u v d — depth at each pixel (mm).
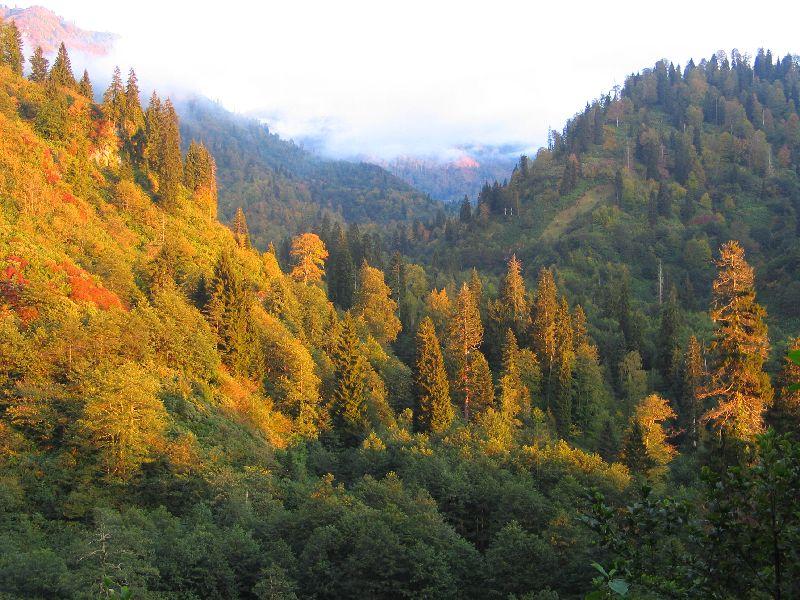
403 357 95875
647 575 8852
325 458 56969
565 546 37094
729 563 8805
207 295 71125
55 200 73750
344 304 115938
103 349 49781
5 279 52031
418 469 49469
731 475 8867
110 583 7844
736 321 41812
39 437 42250
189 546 34781
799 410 42125
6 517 34625
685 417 77250
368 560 36062
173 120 114312
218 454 46750
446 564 36344
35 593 28812
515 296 106438
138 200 89875
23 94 92500
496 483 46125
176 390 52406
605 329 110688
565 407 79688
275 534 39281
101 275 65875
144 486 41844
